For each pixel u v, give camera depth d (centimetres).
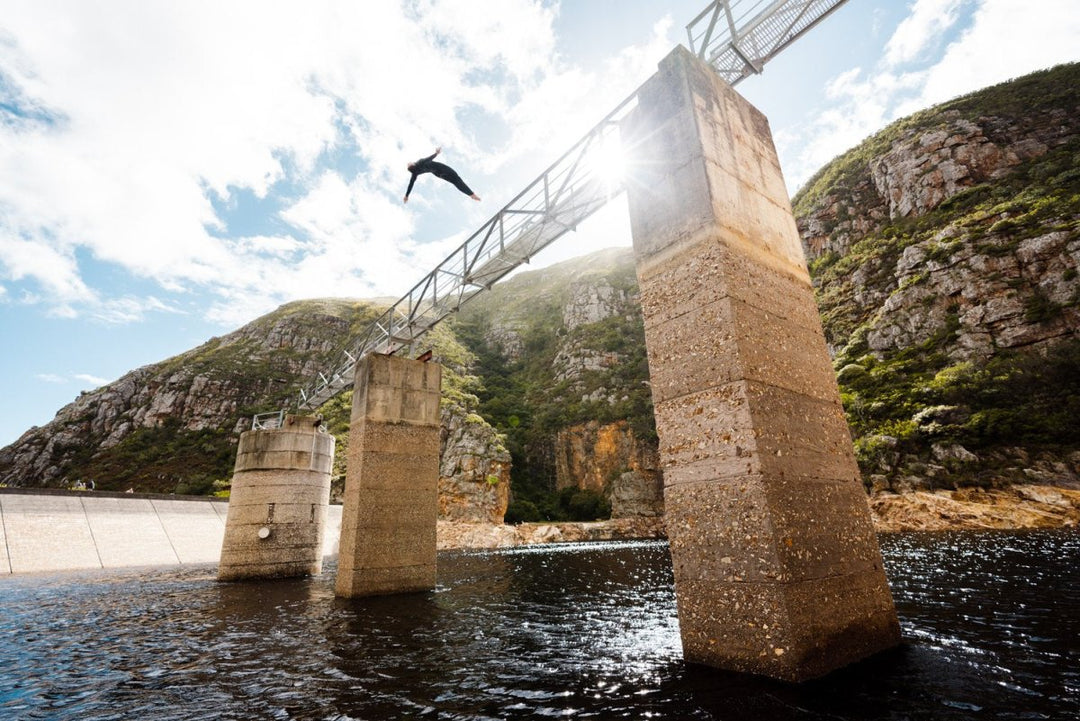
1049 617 1145
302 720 712
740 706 646
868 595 857
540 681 843
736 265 905
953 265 7719
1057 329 6216
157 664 1073
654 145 1052
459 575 2839
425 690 824
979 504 4506
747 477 780
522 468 10088
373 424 1927
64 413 11525
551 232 1930
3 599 2267
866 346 8419
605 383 10912
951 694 670
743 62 1305
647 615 1473
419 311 2614
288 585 2367
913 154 10562
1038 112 9769
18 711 796
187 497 5162
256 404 10912
